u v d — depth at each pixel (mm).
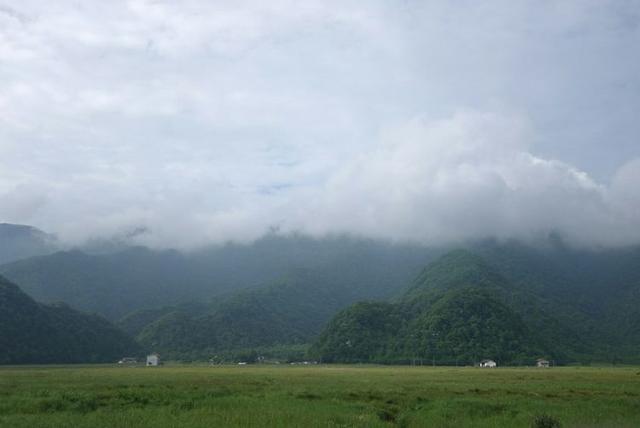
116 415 40438
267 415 40969
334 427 37750
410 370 132625
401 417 44406
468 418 44469
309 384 71438
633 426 41469
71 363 192500
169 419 39281
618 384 74562
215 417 40000
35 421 37781
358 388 65000
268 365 196125
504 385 72125
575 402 53281
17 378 78625
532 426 38906
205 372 108562
